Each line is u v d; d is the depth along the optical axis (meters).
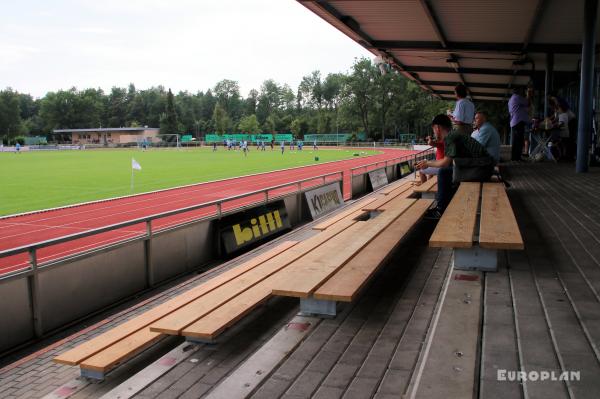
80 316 6.22
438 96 35.91
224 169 33.16
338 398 2.43
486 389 2.13
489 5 10.90
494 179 8.19
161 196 18.94
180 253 8.05
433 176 10.58
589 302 3.12
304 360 2.89
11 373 4.50
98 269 6.48
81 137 123.31
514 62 17.30
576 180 9.81
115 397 2.84
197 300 4.23
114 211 15.48
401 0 10.59
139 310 6.15
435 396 2.07
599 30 12.39
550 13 11.52
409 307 3.77
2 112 125.81
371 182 17.95
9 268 8.58
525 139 21.95
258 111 146.00
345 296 3.35
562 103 15.06
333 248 4.70
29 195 20.08
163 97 147.75
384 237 5.05
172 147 95.12
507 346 2.55
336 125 108.81
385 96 93.06
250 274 4.92
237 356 3.43
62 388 3.91
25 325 5.48
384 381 2.58
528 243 4.68
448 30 13.59
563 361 2.34
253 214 10.07
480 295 3.34
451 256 5.27
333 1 10.77
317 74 133.50
